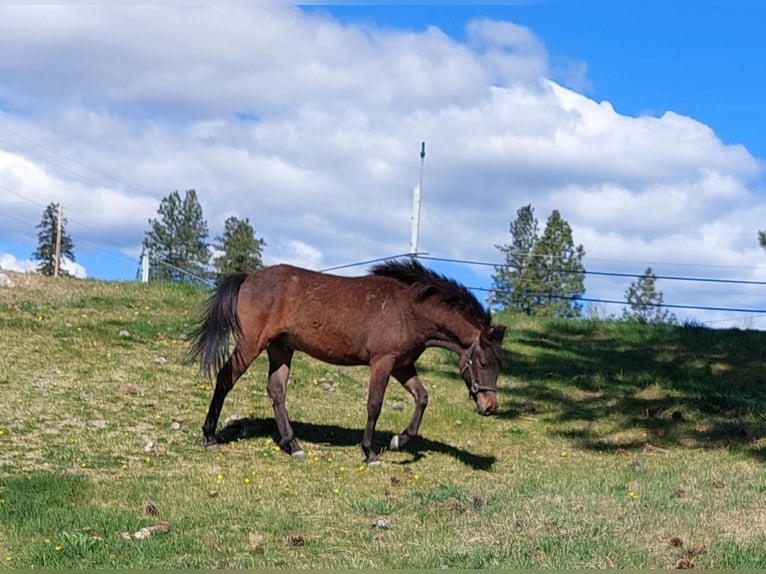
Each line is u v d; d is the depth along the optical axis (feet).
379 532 28.60
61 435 38.70
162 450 38.14
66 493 31.63
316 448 40.75
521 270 171.32
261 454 38.99
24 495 31.04
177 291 71.61
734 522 28.91
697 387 56.90
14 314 57.67
